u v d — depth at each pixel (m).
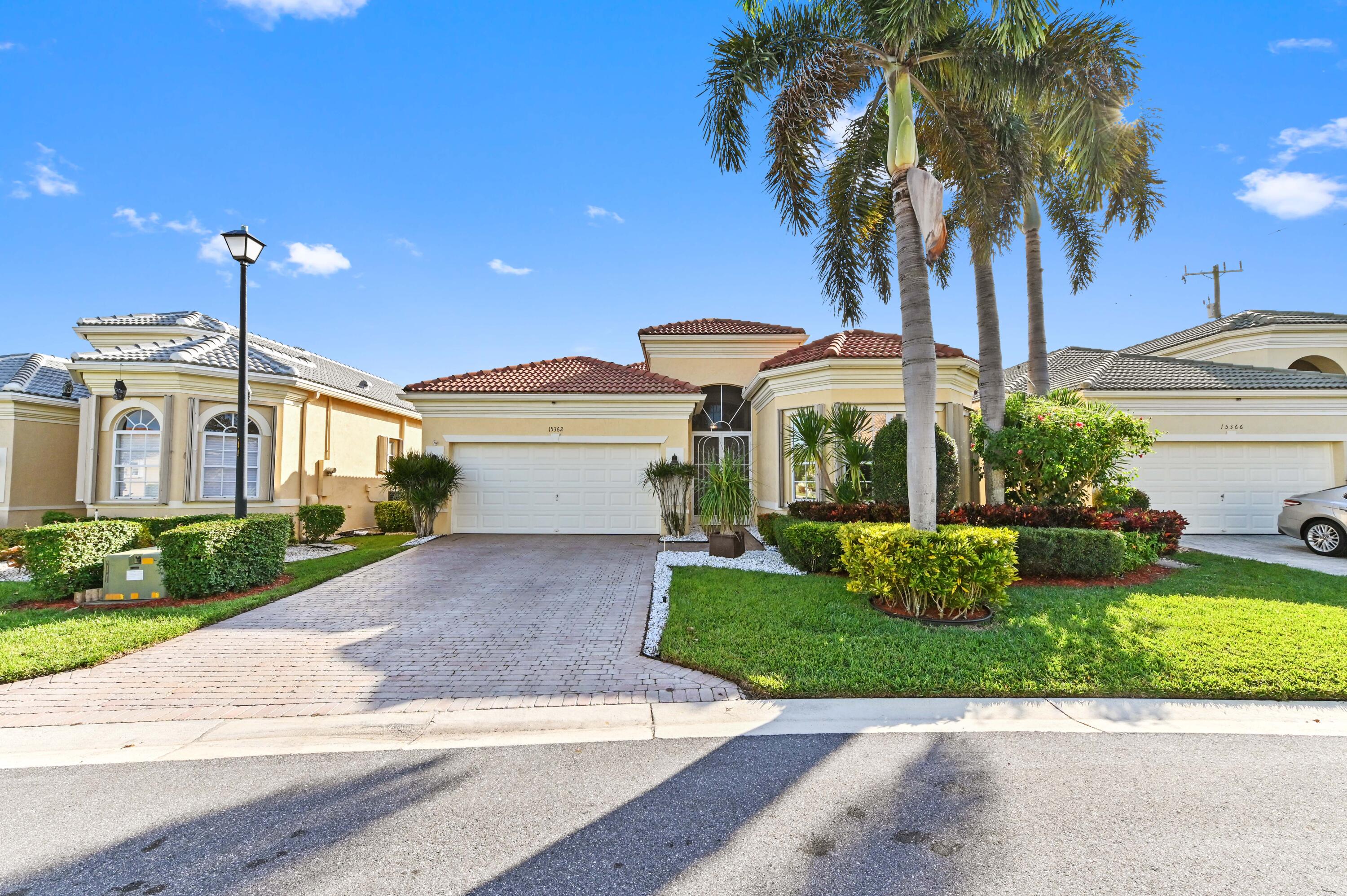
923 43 8.02
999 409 10.54
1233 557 10.75
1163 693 4.83
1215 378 15.09
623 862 2.76
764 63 8.12
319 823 3.12
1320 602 7.17
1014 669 5.21
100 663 5.61
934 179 7.38
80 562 7.99
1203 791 3.38
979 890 2.53
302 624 6.94
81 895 2.55
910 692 4.89
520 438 14.23
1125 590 7.68
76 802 3.34
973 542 6.45
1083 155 7.80
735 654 5.69
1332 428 14.34
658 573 9.59
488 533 14.18
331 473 15.75
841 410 10.77
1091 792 3.38
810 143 9.36
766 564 10.28
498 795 3.40
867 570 6.99
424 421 14.22
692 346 19.25
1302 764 3.71
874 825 3.05
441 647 6.12
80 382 13.98
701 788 3.46
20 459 13.63
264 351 15.07
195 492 12.78
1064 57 7.78
